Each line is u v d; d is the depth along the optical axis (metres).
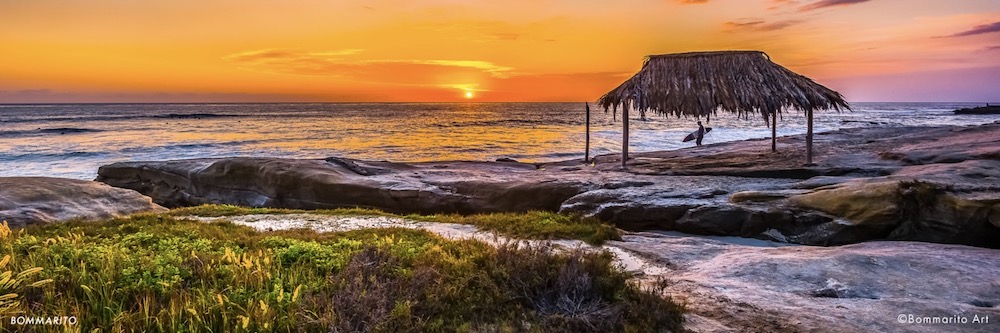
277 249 7.87
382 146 55.41
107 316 4.92
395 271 6.48
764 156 25.09
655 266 9.05
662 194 16.55
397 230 11.33
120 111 186.50
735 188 16.92
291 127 90.38
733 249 10.08
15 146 53.47
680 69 21.56
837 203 13.36
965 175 15.18
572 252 7.24
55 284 5.55
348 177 23.14
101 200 17.66
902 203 12.58
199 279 6.14
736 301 6.38
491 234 12.30
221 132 76.50
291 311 5.08
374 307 5.14
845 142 31.36
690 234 14.73
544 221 13.16
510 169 26.97
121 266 6.24
